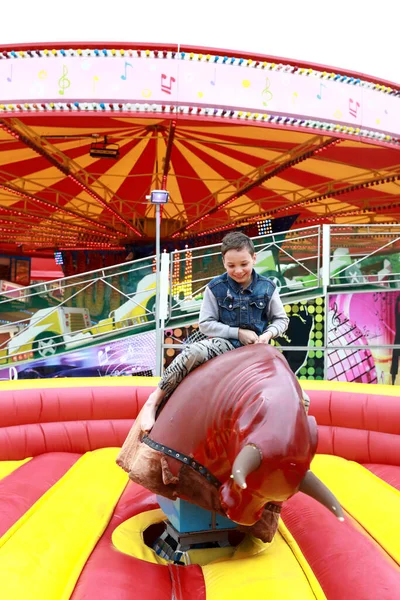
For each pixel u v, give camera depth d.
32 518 2.34
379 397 3.65
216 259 6.04
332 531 2.25
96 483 2.90
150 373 5.98
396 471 3.29
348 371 5.84
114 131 10.48
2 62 7.10
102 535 2.30
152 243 18.56
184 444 2.05
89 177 13.59
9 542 2.08
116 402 3.82
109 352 5.98
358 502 2.65
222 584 1.90
